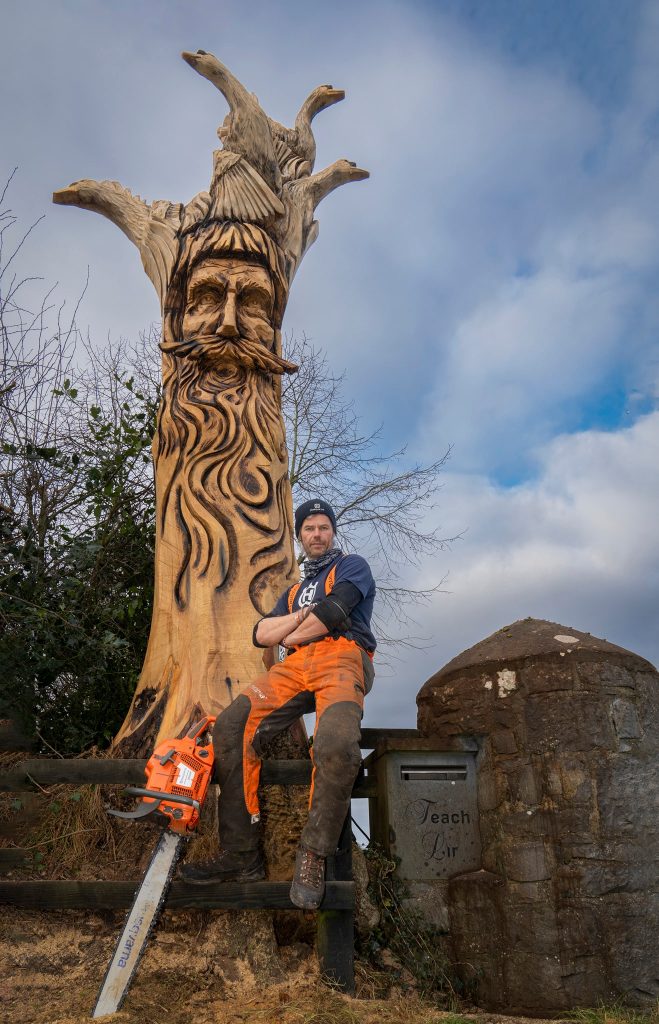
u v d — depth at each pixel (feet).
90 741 18.33
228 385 17.83
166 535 16.58
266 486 16.94
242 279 18.31
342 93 23.18
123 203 20.62
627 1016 12.71
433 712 17.10
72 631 18.10
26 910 11.96
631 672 15.60
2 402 18.39
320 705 11.10
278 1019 10.50
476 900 14.76
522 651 15.97
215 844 12.82
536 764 15.01
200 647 15.08
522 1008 13.65
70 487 20.22
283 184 21.16
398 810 15.64
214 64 19.52
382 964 13.80
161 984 11.40
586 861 14.10
